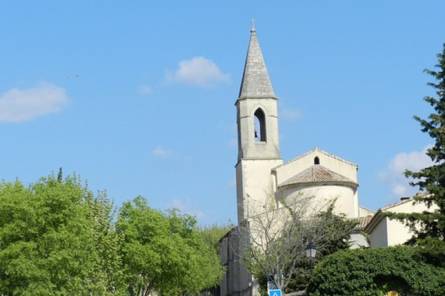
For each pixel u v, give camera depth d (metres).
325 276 47.88
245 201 99.62
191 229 84.94
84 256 55.91
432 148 49.22
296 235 73.31
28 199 54.09
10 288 52.25
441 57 50.03
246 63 105.38
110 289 66.88
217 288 121.62
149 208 75.00
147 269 72.56
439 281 45.97
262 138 102.94
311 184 91.12
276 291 43.38
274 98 103.19
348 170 96.50
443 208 48.53
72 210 54.94
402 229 64.75
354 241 77.12
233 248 101.75
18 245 51.88
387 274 46.34
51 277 52.81
